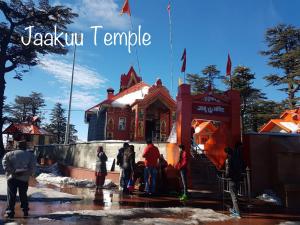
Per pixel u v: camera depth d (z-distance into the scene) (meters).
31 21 36.66
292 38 55.69
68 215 7.98
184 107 14.52
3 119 33.69
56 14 36.75
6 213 7.46
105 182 15.08
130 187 12.94
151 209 9.48
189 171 14.13
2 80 34.00
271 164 13.67
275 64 54.91
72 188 14.22
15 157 7.59
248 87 50.78
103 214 8.34
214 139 14.74
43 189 12.34
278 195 12.77
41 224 6.87
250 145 13.79
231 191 9.42
